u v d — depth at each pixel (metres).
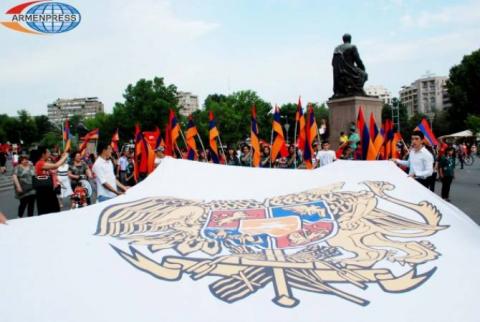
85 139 18.06
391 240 4.71
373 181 6.82
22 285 3.71
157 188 7.11
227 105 81.62
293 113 86.94
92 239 4.82
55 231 5.05
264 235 4.96
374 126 10.69
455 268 3.99
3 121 110.06
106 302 3.47
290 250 4.49
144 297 3.54
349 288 3.65
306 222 5.37
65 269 4.02
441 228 5.03
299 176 7.41
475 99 72.06
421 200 5.94
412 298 3.50
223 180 7.37
